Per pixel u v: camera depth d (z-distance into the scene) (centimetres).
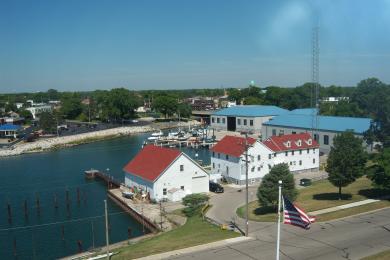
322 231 4956
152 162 8175
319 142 12381
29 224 6962
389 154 6322
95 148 15562
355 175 6406
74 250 5819
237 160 8731
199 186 7938
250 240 4759
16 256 5666
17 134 18412
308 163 9956
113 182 9331
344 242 4525
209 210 6631
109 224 6838
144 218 6644
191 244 4716
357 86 17275
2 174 11019
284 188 6012
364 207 5916
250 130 17750
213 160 9550
